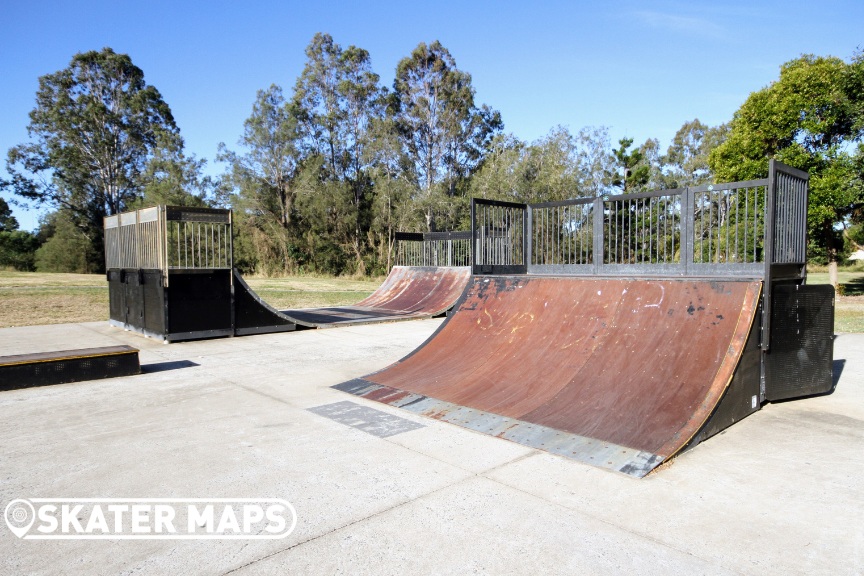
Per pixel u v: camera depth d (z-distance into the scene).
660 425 3.40
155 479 2.95
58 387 5.19
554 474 2.97
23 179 33.94
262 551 2.20
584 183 24.27
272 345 7.82
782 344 4.17
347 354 7.05
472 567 2.06
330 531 2.36
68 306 12.70
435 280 13.74
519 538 2.28
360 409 4.34
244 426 3.91
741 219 9.88
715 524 2.39
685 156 38.22
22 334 8.87
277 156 31.91
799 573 2.01
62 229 34.09
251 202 31.27
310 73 35.22
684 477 2.91
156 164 33.69
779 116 12.81
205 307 8.34
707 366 3.79
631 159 23.44
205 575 2.03
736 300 4.07
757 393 4.02
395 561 2.11
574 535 2.30
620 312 4.67
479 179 28.23
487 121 37.06
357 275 28.84
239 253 31.59
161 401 4.65
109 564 2.12
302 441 3.57
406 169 34.06
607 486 2.80
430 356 5.45
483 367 4.84
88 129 34.22
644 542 2.24
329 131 35.03
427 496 2.70
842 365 6.02
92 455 3.32
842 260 33.41
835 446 3.37
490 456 3.25
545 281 5.55
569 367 4.36
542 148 25.36
